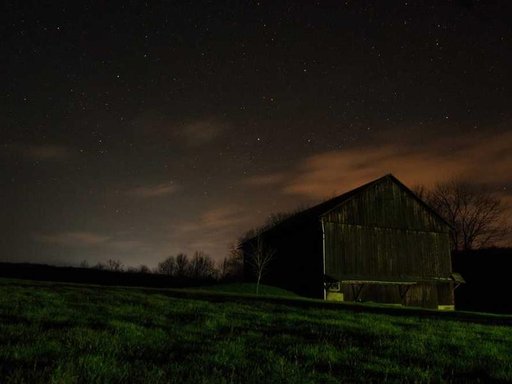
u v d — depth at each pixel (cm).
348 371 734
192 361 719
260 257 4188
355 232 3762
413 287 3859
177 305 1673
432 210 4125
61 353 720
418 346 1003
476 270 4909
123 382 580
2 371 594
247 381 620
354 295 3628
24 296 1734
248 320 1312
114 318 1200
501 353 1010
